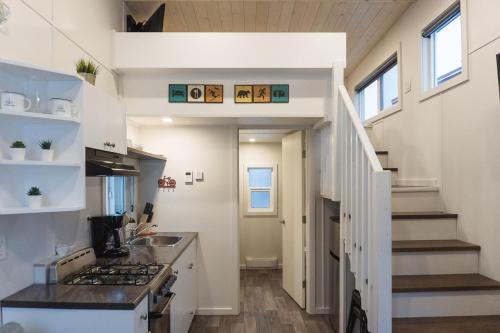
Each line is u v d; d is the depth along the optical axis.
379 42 4.05
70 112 1.61
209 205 3.52
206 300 3.49
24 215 1.66
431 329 1.87
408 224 2.54
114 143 2.08
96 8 2.32
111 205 2.72
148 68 2.62
